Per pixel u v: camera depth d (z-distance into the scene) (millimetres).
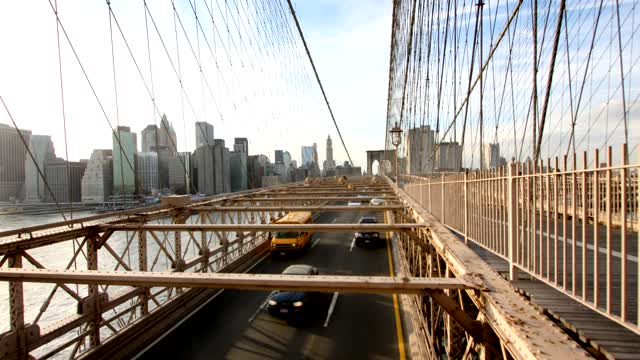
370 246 19391
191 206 11016
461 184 7254
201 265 11602
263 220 18547
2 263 5402
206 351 8078
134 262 12430
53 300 9859
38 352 8250
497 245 5168
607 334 2885
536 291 4035
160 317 9172
